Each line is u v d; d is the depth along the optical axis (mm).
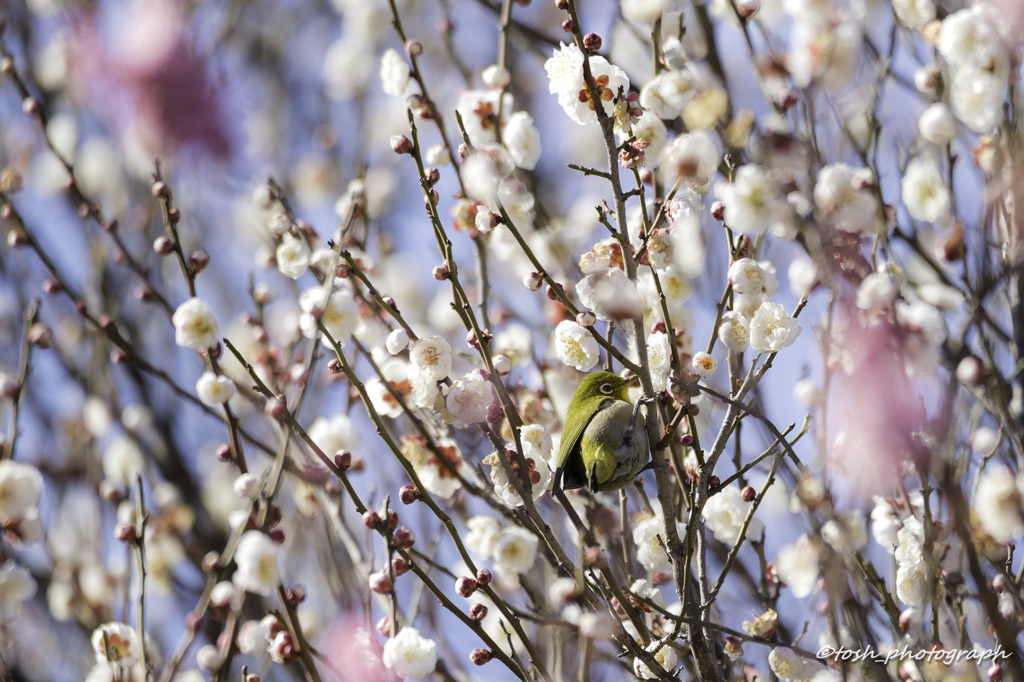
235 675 8711
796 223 5258
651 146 5723
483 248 7160
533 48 9625
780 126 5730
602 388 6977
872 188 5820
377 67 12391
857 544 5516
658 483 5477
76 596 9461
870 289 4770
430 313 9781
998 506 5352
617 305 5332
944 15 6648
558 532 7020
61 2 7262
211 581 6477
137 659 6730
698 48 7297
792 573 6289
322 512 8086
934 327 5020
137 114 4031
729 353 6141
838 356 5262
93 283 10445
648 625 6414
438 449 6594
